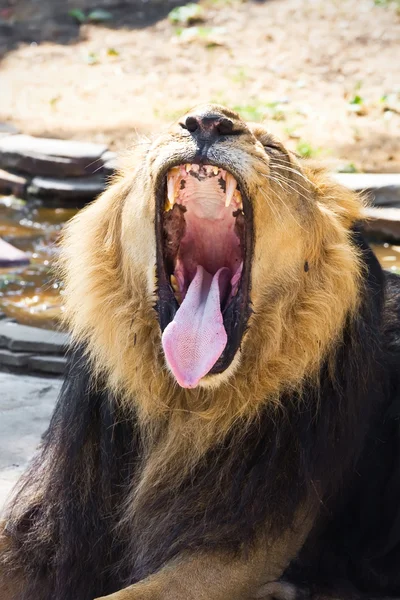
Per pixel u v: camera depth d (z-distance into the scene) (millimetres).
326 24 25125
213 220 7137
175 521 6430
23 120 20188
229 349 6418
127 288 6605
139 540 6535
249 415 6395
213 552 6289
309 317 6426
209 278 6977
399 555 6746
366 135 19547
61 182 17219
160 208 6500
